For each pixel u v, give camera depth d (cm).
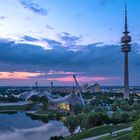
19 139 18838
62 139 16325
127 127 16900
